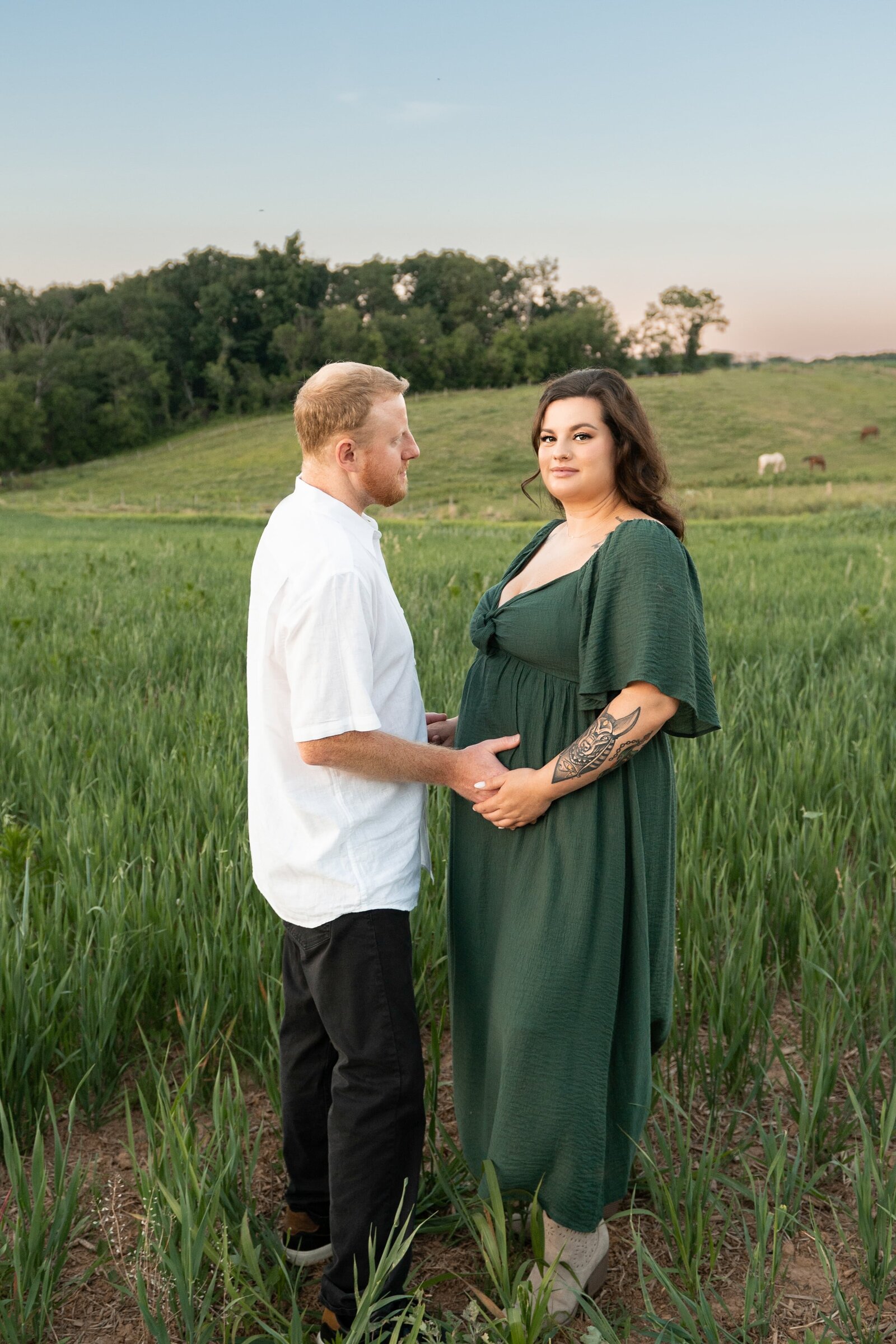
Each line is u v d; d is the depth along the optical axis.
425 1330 1.89
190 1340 1.95
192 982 2.96
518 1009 2.04
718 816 3.81
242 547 19.41
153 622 8.77
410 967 2.05
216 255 142.88
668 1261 2.29
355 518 2.06
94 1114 2.72
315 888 1.99
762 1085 2.79
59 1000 2.86
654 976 2.17
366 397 2.00
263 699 2.03
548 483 2.18
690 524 27.25
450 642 7.26
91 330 132.75
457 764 2.06
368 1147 1.99
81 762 4.73
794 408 75.81
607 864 2.04
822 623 7.70
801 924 3.10
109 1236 2.30
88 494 74.44
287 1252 2.29
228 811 3.85
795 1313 2.10
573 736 2.10
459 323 144.88
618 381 2.14
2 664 6.90
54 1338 2.06
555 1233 2.14
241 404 123.56
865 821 3.75
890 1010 2.99
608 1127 2.13
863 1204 2.11
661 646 1.91
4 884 3.22
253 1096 2.88
